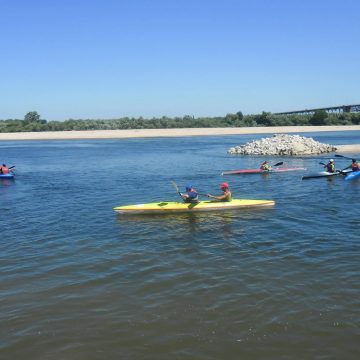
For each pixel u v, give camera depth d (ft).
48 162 132.77
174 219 52.34
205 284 32.37
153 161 130.82
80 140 275.18
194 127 384.06
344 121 391.65
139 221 51.72
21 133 326.03
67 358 23.53
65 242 43.57
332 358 23.04
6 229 49.19
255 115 406.41
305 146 149.28
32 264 37.19
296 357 23.16
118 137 300.61
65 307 29.17
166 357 23.40
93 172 105.50
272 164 117.60
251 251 39.83
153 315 27.86
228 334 25.52
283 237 44.19
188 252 39.83
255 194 70.38
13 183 88.17
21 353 24.07
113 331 26.05
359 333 25.31
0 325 26.99
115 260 37.91
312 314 27.55
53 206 62.64
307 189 73.67
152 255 39.11
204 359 23.17
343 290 30.91
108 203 64.49
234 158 138.00
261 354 23.50
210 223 50.29
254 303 29.17
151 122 382.42
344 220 50.67
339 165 113.70
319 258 37.55
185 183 84.58
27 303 29.84
